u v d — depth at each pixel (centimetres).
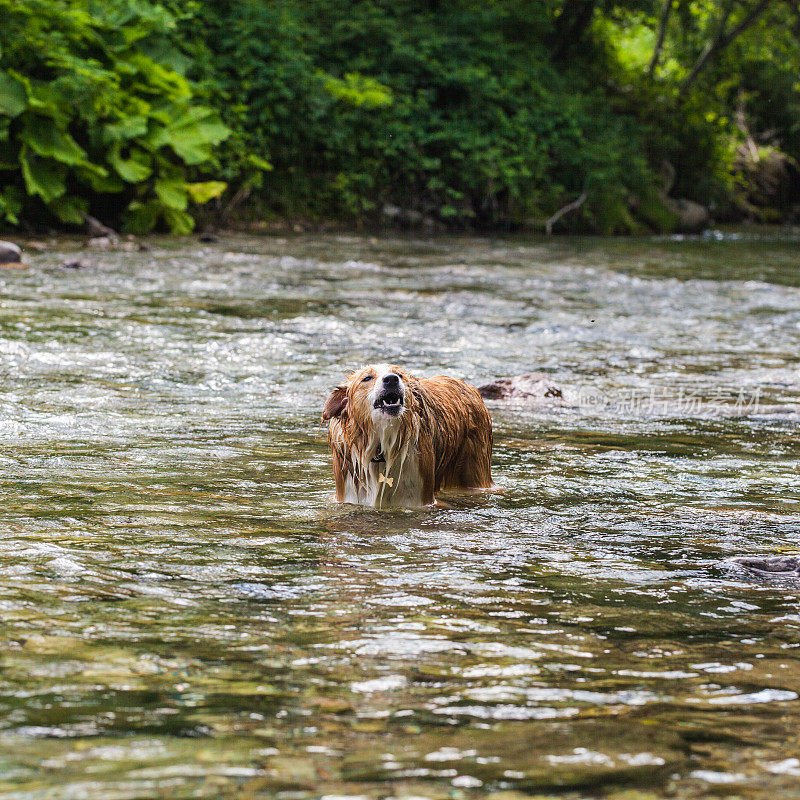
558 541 618
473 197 3869
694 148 4909
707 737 357
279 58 3403
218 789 314
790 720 372
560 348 1373
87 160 2739
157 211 2788
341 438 696
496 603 500
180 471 746
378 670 412
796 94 5559
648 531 643
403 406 671
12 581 505
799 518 678
